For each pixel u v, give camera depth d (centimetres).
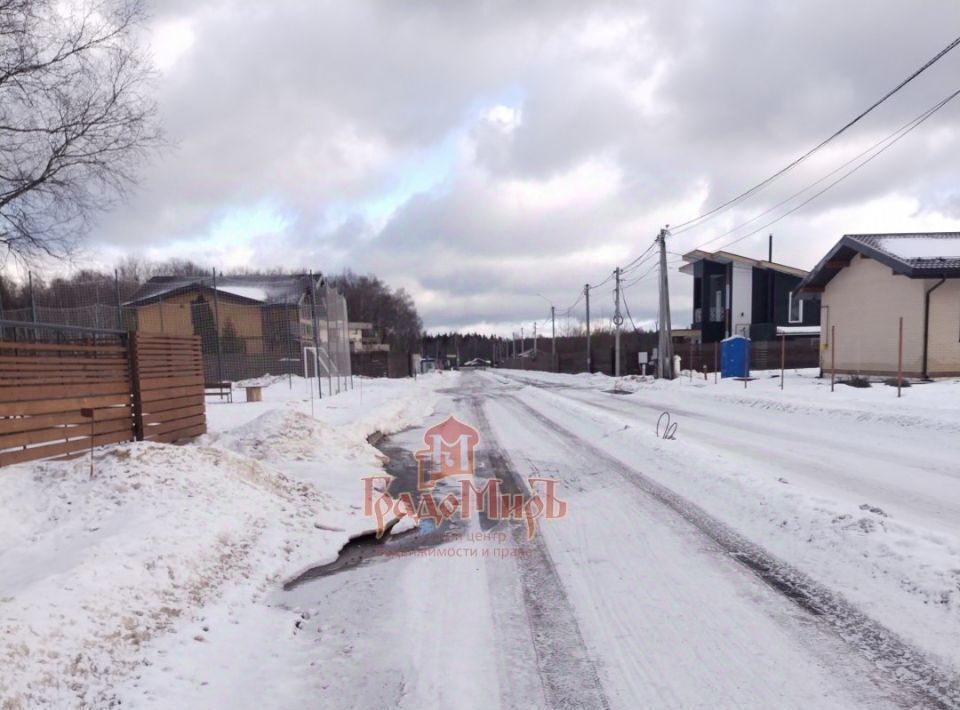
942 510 599
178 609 395
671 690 301
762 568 460
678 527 574
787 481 697
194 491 577
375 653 356
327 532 600
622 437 1140
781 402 1614
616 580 451
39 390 610
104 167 1238
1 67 1109
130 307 2602
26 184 1185
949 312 1916
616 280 3562
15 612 317
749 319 3700
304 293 2938
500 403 2230
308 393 2275
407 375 5084
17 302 2064
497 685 313
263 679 332
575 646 353
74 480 554
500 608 412
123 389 755
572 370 5275
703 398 2019
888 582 412
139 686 311
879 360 2119
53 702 282
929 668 311
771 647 340
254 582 467
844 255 2269
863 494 668
